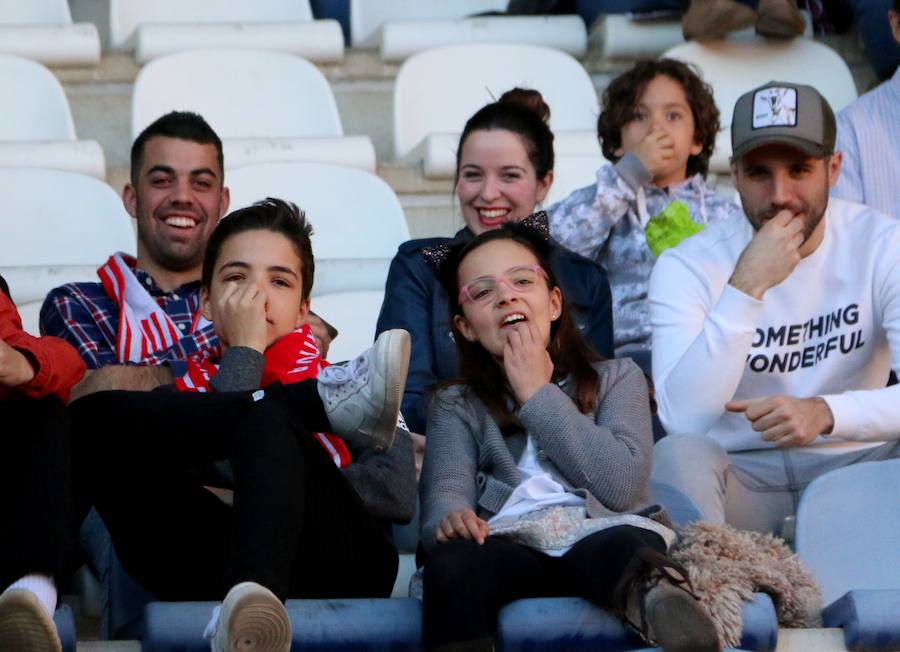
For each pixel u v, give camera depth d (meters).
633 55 21.25
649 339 15.38
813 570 11.47
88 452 10.23
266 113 19.70
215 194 14.30
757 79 20.58
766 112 12.89
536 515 10.55
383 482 11.26
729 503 12.78
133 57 20.36
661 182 16.17
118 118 20.22
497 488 10.91
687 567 10.30
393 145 21.03
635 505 10.84
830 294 13.12
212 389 11.30
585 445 10.70
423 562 11.09
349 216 17.75
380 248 17.72
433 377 13.72
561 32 21.42
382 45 21.09
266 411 10.05
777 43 20.83
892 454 12.96
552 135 15.10
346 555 10.59
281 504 9.63
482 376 11.37
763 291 12.55
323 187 17.80
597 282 14.16
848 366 13.14
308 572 10.53
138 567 10.49
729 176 19.28
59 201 17.12
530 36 21.33
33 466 9.70
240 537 9.50
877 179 17.11
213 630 9.28
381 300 15.77
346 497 10.53
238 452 9.89
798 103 12.91
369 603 10.23
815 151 12.83
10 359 9.73
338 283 16.42
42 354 9.94
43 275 15.73
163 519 10.32
